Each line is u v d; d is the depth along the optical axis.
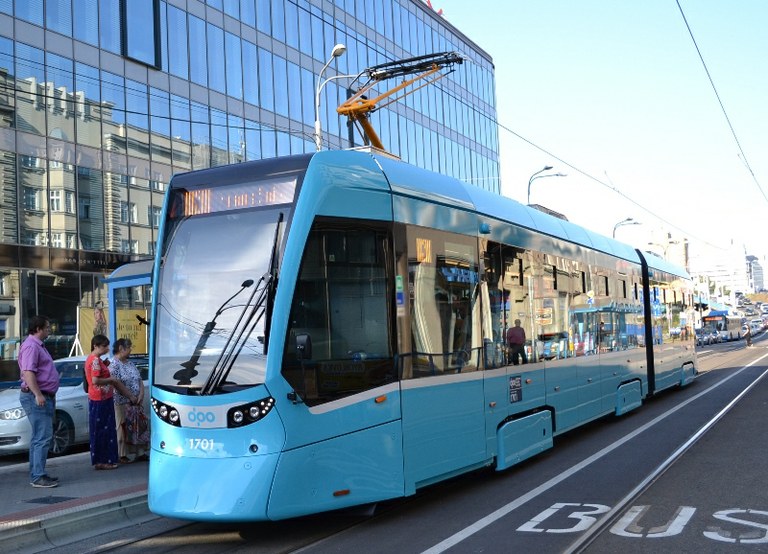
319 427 6.73
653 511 7.52
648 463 10.16
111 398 10.09
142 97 27.58
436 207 8.48
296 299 6.75
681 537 6.57
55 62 24.75
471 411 8.62
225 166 7.50
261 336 6.62
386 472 7.25
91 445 9.98
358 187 7.45
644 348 17.00
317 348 6.83
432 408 7.93
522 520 7.34
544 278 11.27
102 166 26.16
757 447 11.09
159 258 7.38
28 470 10.12
